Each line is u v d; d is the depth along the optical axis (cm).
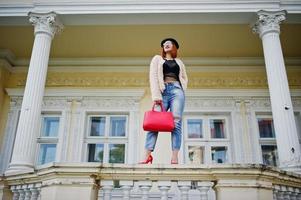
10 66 995
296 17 725
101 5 727
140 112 932
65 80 976
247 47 930
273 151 888
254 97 933
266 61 669
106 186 372
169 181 369
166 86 457
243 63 979
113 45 932
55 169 368
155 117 420
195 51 955
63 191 360
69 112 929
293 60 973
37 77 652
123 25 824
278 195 395
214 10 715
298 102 923
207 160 877
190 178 369
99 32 866
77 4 727
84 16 734
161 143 879
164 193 365
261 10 700
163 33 871
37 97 638
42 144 915
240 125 898
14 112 941
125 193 367
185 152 888
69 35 879
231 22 751
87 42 916
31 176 414
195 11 718
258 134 891
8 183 458
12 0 740
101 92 948
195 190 404
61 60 993
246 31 851
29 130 603
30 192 424
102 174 372
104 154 895
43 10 718
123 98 945
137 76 980
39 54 674
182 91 459
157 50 954
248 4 713
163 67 464
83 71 987
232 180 358
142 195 368
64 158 870
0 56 958
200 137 907
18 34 873
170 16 734
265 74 964
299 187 427
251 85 951
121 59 992
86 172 365
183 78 475
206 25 827
